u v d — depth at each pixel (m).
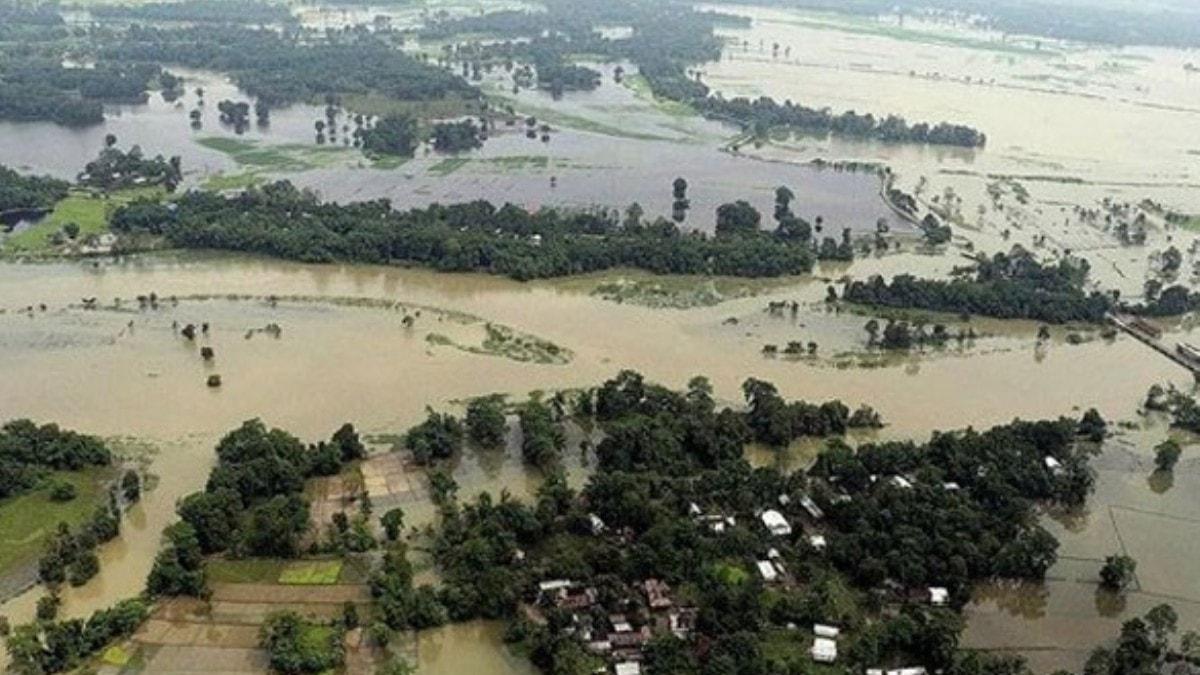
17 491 180.88
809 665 149.38
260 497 181.25
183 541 164.38
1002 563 169.50
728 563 168.50
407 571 163.38
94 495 182.88
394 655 151.50
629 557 166.00
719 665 143.38
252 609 158.38
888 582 166.00
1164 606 157.62
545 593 160.75
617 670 146.88
